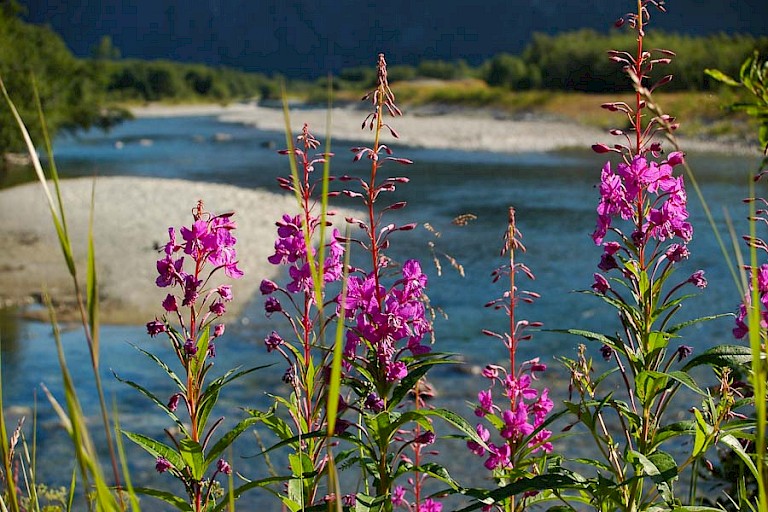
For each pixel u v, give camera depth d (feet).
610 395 10.14
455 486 9.66
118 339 46.91
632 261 10.82
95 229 74.43
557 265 63.36
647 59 10.64
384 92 10.06
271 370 41.19
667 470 9.19
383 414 9.64
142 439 10.47
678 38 186.39
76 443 6.40
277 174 122.52
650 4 10.57
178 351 11.05
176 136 188.03
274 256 10.90
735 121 138.21
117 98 324.39
